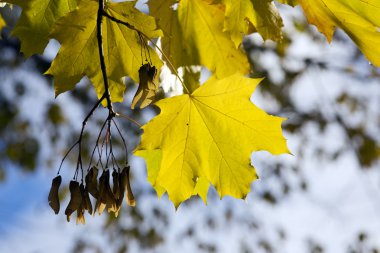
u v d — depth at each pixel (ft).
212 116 2.50
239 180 2.54
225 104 2.48
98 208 2.31
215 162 2.55
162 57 2.79
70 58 2.51
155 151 2.61
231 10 2.52
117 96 2.56
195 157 2.55
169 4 2.76
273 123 2.47
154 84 2.39
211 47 2.83
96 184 2.32
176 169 2.55
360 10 2.39
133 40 2.52
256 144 2.52
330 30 2.53
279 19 2.52
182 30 2.79
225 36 2.79
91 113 2.31
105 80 2.31
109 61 2.54
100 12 2.35
